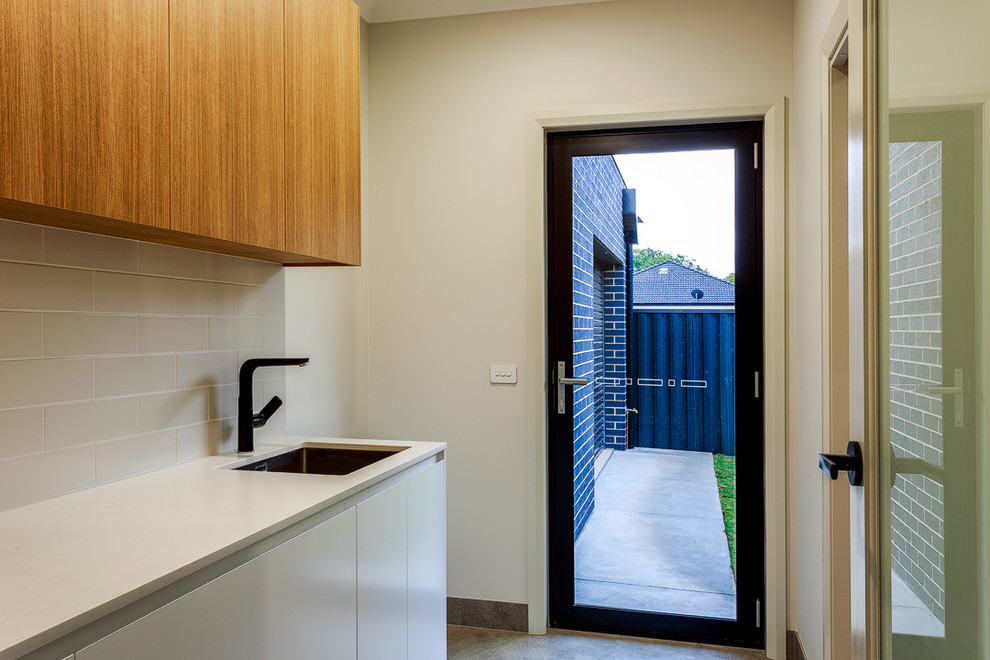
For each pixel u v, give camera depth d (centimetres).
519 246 286
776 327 258
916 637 90
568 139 288
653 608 281
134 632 98
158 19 133
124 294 165
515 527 286
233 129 156
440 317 294
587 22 279
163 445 178
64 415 149
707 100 264
